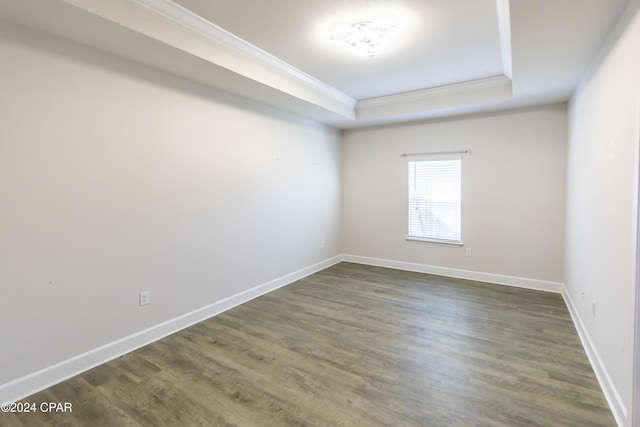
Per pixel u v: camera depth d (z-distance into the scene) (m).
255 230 4.12
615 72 2.13
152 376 2.43
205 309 3.50
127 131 2.77
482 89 4.11
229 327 3.28
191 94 3.29
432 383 2.32
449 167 4.96
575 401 2.11
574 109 3.57
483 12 2.47
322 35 2.86
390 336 3.05
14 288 2.18
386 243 5.60
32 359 2.26
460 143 4.83
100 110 2.59
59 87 2.35
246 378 2.40
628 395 1.79
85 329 2.54
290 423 1.94
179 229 3.21
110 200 2.67
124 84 2.74
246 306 3.85
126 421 1.97
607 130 2.29
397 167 5.40
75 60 2.43
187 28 2.59
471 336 3.04
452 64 3.52
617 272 2.04
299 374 2.45
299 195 4.89
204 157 3.44
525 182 4.41
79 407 2.10
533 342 2.91
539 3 1.92
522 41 2.40
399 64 3.52
